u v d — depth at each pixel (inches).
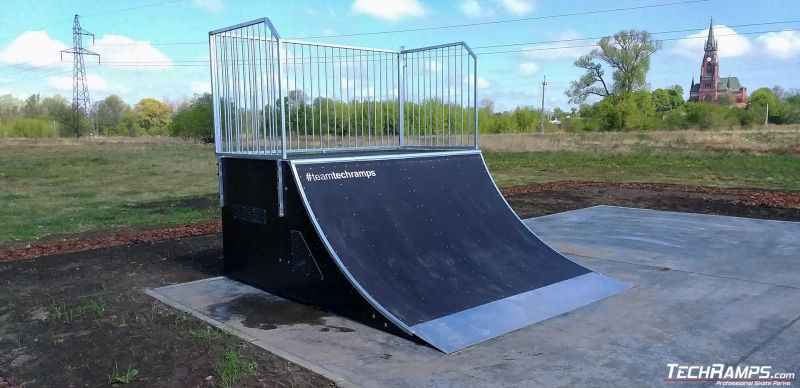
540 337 152.0
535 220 357.7
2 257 264.8
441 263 186.4
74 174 820.6
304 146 271.7
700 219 349.4
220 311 179.0
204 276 226.4
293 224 184.5
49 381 129.2
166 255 267.0
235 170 209.3
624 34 1910.7
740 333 153.0
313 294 181.0
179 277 225.1
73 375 132.2
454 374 129.2
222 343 149.9
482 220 217.6
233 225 213.6
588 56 2004.2
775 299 183.2
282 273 192.4
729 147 1084.5
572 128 2075.5
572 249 267.3
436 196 213.3
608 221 348.5
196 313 177.0
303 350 144.9
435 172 221.3
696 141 1197.7
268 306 183.3
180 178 765.9
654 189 530.6
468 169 235.6
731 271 220.1
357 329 160.1
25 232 357.4
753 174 697.0
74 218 415.8
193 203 502.0
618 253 256.5
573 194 498.0
